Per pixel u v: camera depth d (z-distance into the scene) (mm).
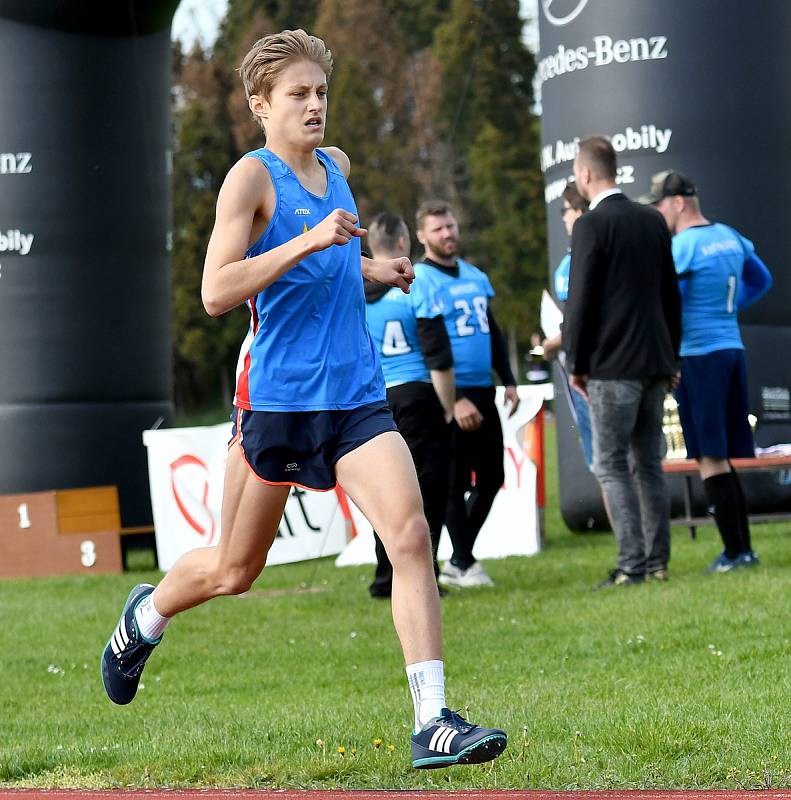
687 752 13344
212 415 169750
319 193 12531
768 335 38562
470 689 17734
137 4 42969
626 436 25969
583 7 38250
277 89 12383
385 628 23984
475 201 159625
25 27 42562
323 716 16062
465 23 158500
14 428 42969
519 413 35188
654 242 25531
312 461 12484
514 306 158750
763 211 37938
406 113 158875
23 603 30766
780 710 14859
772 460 32719
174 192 157750
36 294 43000
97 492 37281
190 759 14156
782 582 24672
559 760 13242
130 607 14438
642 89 37688
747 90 37625
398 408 26344
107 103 43531
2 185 42844
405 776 13156
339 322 12422
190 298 157750
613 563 31094
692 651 19266
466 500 31828
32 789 13477
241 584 13555
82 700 19047
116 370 44062
